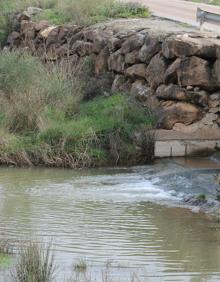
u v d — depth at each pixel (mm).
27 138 20125
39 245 12516
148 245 12844
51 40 28016
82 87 23766
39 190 16734
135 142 19906
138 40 22609
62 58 26328
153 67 21703
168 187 16875
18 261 11164
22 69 22500
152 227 13922
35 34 29578
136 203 15656
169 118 20656
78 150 19531
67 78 23328
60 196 16203
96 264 11742
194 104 20656
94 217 14531
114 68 23875
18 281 10438
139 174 18484
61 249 12453
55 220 14250
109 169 19109
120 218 14484
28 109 21031
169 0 34344
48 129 19922
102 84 23938
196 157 19984
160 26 23969
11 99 21672
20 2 33094
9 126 20719
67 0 29906
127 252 12422
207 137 20203
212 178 16969
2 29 32750
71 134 19812
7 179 17828
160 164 19406
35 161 19406
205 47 20359
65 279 10836
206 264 11891
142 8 27625
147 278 11102
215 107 20625
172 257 12211
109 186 17219
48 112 21078
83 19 27375
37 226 13812
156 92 21484
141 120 20797
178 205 15562
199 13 22875
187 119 20594
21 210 14961
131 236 13344
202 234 13547
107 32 24891
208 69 20453
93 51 25219
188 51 20453
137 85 22453
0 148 19594
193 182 16719
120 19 26719
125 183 17484
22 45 30734
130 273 11312
